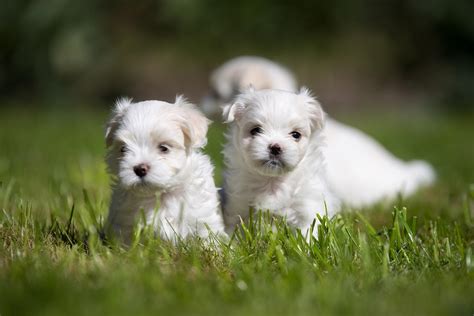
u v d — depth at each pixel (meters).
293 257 4.89
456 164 11.00
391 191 8.80
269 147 5.67
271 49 23.19
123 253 4.89
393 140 14.16
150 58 23.44
